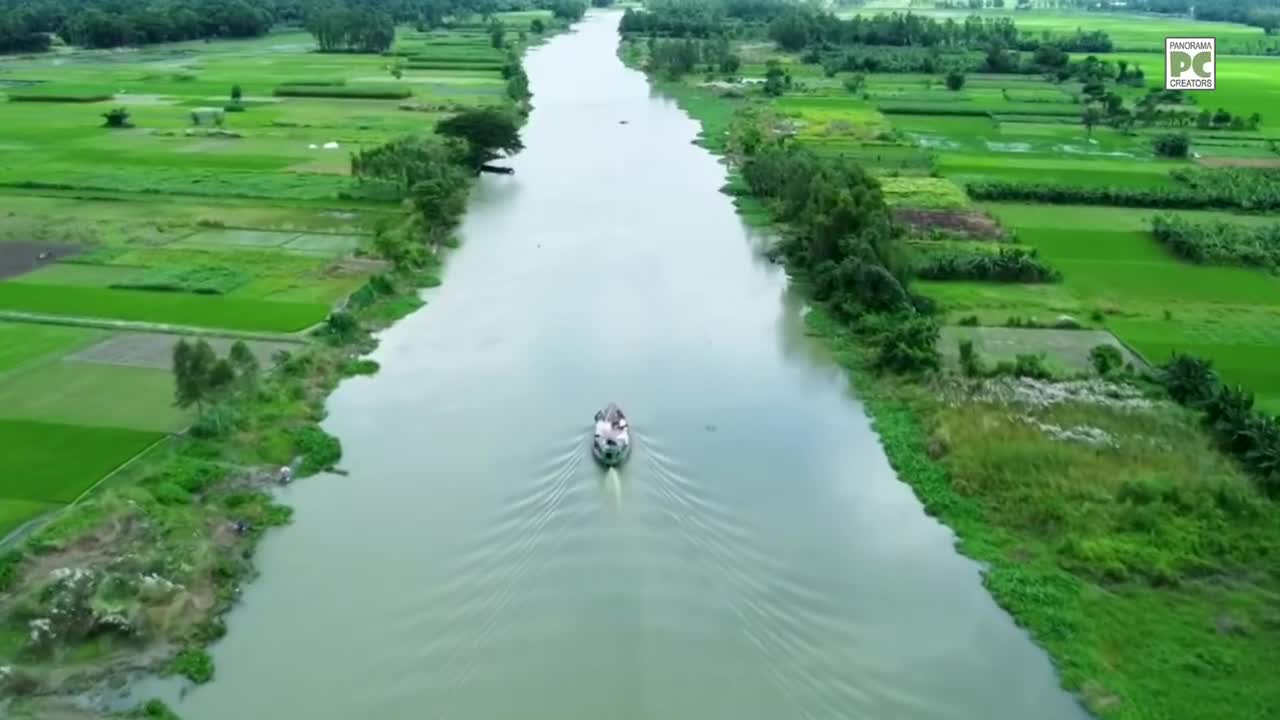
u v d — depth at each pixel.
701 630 52.38
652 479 67.25
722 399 80.38
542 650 50.84
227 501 64.06
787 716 46.88
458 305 100.00
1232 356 86.38
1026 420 73.06
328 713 47.69
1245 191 135.00
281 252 111.75
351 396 79.94
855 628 53.56
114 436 70.44
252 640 52.66
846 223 104.50
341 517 63.41
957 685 49.91
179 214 124.69
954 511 64.44
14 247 111.12
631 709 46.78
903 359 83.31
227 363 73.06
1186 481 64.44
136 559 55.88
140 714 47.44
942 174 147.25
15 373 79.81
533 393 80.75
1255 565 58.34
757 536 61.47
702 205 137.25
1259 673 50.53
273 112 190.62
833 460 71.12
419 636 52.59
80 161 150.38
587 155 166.38
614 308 100.00
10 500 62.31
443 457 70.56
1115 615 54.78
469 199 139.25
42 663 50.09
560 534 60.94
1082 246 116.31
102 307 94.12
